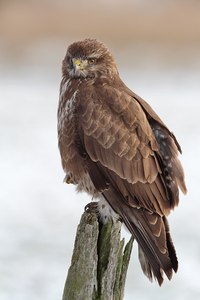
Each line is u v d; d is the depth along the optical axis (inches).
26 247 628.7
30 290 548.7
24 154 932.0
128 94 416.8
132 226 385.1
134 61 1478.8
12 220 697.0
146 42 1583.4
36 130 1054.4
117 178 397.4
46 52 1531.7
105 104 410.6
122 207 390.3
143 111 410.3
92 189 408.8
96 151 404.5
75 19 1653.5
